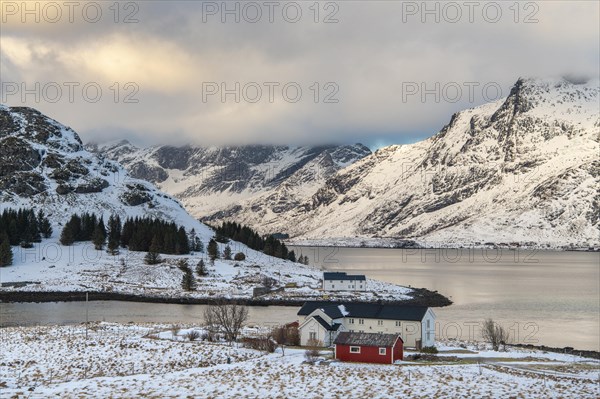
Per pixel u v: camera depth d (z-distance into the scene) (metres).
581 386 79.19
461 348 116.94
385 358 93.25
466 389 75.75
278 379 80.50
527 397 72.00
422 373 85.25
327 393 73.44
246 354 99.88
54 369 87.62
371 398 71.31
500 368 92.06
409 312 113.19
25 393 72.00
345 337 96.44
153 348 102.56
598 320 171.25
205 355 97.88
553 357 110.88
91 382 78.44
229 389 75.19
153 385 77.06
